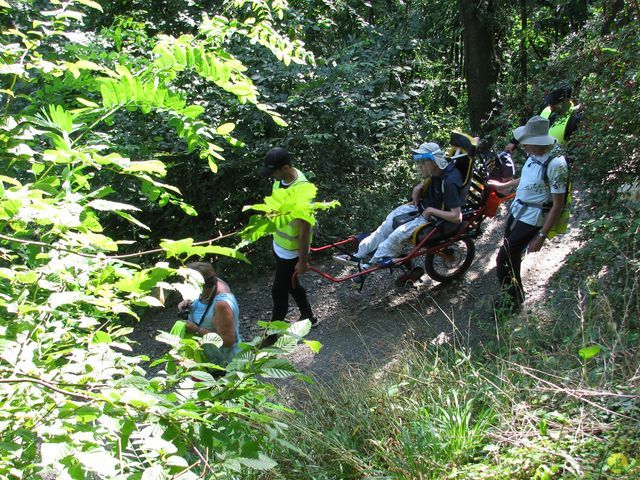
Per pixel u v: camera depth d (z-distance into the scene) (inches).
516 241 217.8
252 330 273.4
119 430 62.9
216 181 312.5
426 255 261.3
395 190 344.5
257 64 305.3
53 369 72.8
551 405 147.2
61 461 58.8
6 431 63.5
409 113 359.3
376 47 347.9
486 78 411.2
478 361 186.5
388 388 170.6
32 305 79.7
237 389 71.4
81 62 101.1
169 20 317.4
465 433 147.6
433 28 435.2
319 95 305.4
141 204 288.4
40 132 99.1
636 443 125.1
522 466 130.0
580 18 372.5
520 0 409.4
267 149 300.5
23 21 190.1
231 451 66.3
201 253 68.2
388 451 144.5
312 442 149.0
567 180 202.1
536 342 182.7
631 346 151.6
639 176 188.1
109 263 80.6
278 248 223.5
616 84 187.5
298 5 350.3
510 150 279.0
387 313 258.1
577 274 200.5
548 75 217.0
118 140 244.2
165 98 98.3
